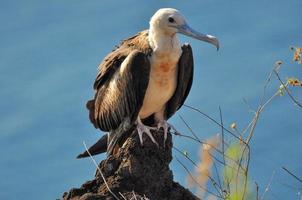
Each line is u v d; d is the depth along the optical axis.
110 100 13.52
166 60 12.89
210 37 12.97
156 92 13.05
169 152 11.38
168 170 11.24
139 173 10.92
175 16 12.88
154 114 13.52
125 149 11.12
